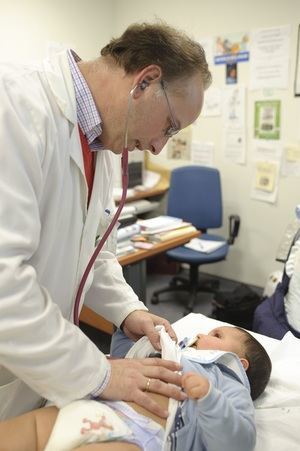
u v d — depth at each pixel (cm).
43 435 105
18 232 87
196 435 114
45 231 101
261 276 374
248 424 113
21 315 88
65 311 116
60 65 101
